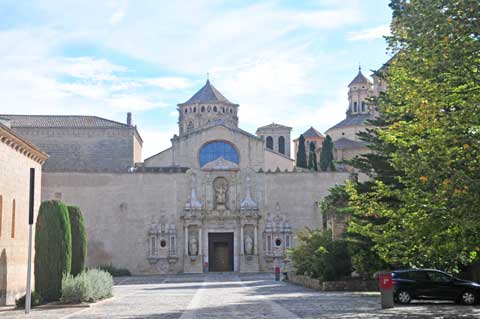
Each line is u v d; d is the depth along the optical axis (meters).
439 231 20.86
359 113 111.81
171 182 73.75
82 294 33.41
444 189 19.16
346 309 27.58
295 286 48.56
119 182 72.50
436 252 22.22
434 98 21.22
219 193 75.06
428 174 19.72
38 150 43.75
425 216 21.05
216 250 75.12
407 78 23.77
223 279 60.62
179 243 73.38
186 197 74.06
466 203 18.47
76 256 37.75
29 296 29.56
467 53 20.08
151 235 71.94
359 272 41.09
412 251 25.39
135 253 71.62
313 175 74.62
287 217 74.06
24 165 41.28
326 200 46.16
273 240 73.56
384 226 26.31
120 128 80.44
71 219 38.06
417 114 21.81
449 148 20.22
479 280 38.34
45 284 34.31
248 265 73.56
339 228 49.22
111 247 71.25
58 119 82.62
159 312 28.05
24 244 41.19
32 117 82.69
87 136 79.94
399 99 26.47
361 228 28.56
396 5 23.67
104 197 71.88
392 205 31.16
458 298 30.25
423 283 30.55
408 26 22.05
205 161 76.38
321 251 43.81
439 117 21.23
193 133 76.69
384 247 26.38
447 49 20.34
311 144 100.94
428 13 20.83
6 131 34.97
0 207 35.56
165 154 81.94
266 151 87.06
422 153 21.17
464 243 20.12
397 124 25.00
